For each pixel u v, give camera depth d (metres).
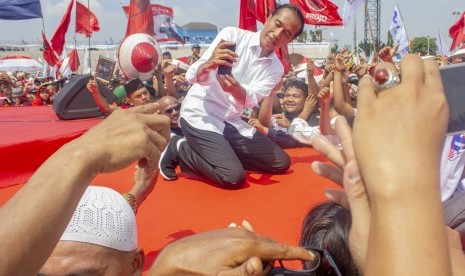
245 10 8.12
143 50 6.93
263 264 1.14
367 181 0.81
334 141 1.37
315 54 32.97
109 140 1.17
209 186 3.93
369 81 0.88
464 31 12.78
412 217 0.76
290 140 5.12
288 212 3.28
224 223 3.13
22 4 10.42
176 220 3.19
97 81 6.86
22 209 1.01
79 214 1.67
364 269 0.83
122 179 4.14
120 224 1.74
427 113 0.80
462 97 1.10
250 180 4.09
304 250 1.15
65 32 13.77
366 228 0.90
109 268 1.70
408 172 0.78
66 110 6.49
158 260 1.17
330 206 1.41
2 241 0.98
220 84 3.80
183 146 4.09
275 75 4.27
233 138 4.17
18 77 20.72
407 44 11.92
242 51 4.19
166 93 7.51
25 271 1.00
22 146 4.16
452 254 1.15
